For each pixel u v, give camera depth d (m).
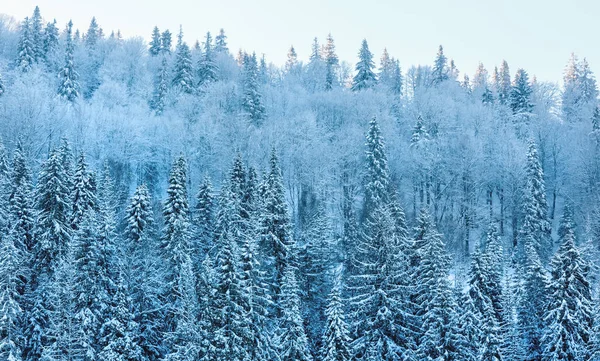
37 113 63.97
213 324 30.44
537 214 57.44
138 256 37.78
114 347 32.59
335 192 65.88
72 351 30.30
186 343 31.64
